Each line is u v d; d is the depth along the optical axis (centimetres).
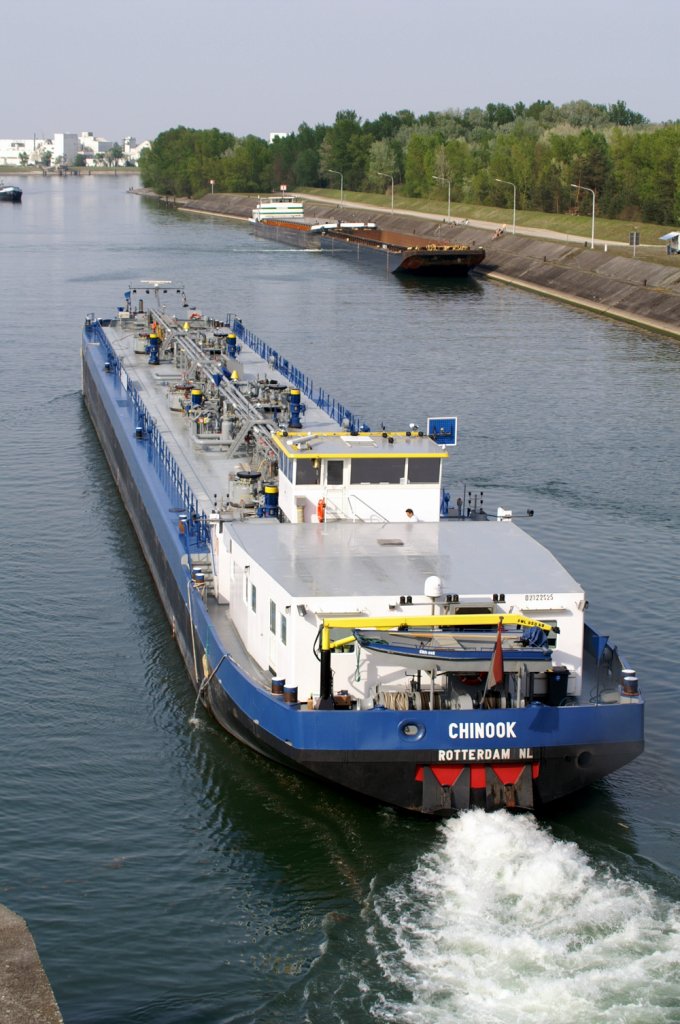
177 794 2864
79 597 4044
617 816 2770
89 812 2788
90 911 2445
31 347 8675
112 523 4816
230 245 17650
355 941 2362
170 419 5150
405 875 2538
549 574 2888
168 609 3825
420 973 2262
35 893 2494
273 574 2845
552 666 2667
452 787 2666
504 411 6856
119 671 3506
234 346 6384
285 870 2581
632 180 16762
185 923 2422
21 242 17338
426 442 3394
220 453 4612
